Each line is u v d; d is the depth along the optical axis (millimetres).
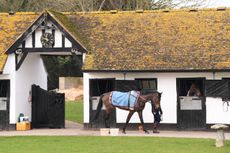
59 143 19750
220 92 24344
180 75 24781
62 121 27094
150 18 27688
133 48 25828
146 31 26875
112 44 26234
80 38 26312
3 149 18188
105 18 28125
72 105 41156
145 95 23203
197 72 24438
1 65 25250
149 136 21969
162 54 25250
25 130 25688
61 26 25250
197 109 24625
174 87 24797
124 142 19828
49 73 48125
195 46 25500
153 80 25125
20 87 26312
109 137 21672
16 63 25797
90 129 25297
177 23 27125
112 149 17891
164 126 24859
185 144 19172
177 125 24688
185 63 24500
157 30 26844
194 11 27797
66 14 28781
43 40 25469
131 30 27062
